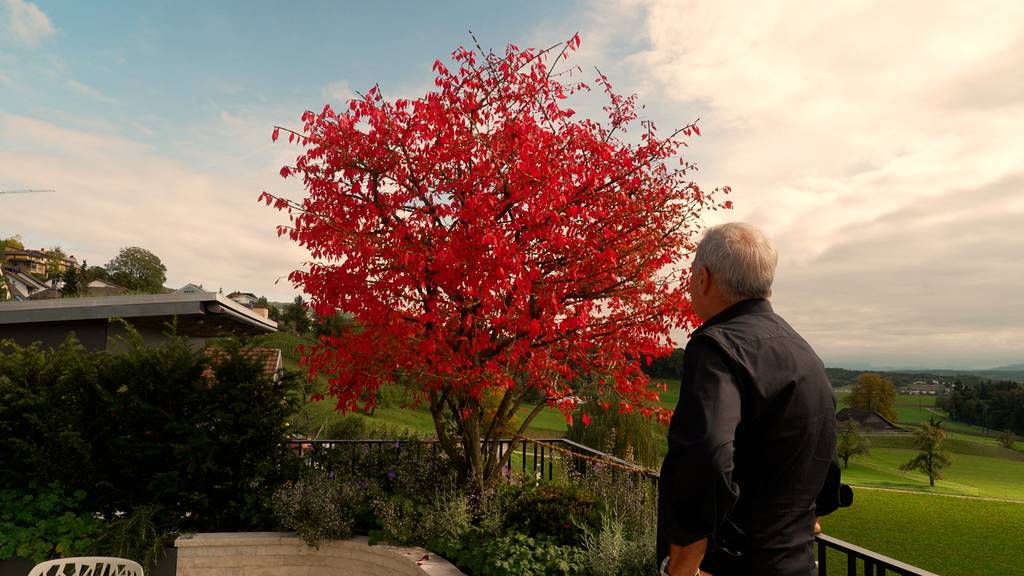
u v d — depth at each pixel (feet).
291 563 19.49
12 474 19.70
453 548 17.52
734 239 5.62
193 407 21.29
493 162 18.98
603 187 20.16
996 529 65.92
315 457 24.09
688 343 5.32
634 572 14.62
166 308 29.27
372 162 20.06
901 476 194.59
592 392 20.70
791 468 5.01
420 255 17.84
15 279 273.33
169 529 19.81
